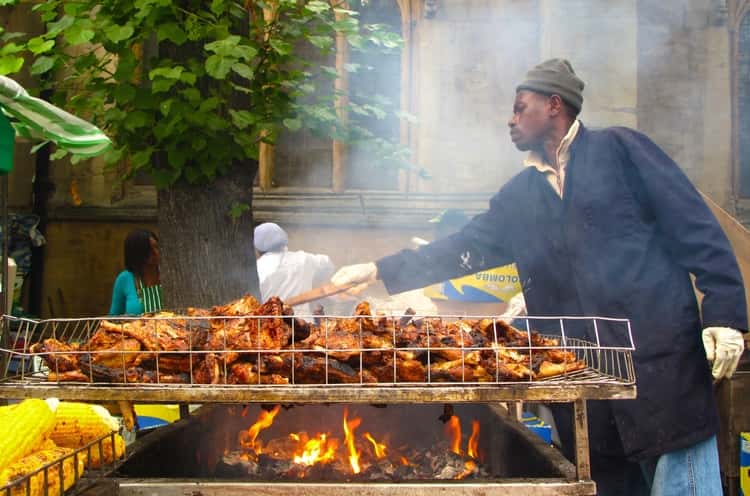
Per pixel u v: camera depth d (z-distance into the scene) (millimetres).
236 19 4152
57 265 8703
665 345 2818
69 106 4125
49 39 4168
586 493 2039
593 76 8414
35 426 1964
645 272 2904
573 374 2305
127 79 3959
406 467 2791
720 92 8758
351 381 2193
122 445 2309
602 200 2967
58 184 8719
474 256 3494
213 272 4297
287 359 2184
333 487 2029
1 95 2943
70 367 2211
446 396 2037
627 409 2830
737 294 2725
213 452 3000
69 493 1975
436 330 2396
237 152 4102
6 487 1720
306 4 4352
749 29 8781
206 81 4133
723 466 4652
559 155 3129
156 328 2268
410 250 3455
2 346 2623
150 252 5793
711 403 2830
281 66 4957
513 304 4637
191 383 2158
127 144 4098
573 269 3047
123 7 3879
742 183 8859
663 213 2883
